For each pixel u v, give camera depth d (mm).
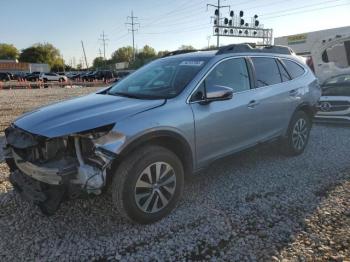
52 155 2982
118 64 92875
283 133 5145
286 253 2881
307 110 5660
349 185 4293
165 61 4582
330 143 6406
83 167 2914
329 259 2797
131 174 3109
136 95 3867
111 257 2869
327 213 3553
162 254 2904
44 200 2934
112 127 3016
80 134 2949
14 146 3223
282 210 3648
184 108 3559
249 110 4328
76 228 3309
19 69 73750
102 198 3928
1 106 13289
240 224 3367
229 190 4191
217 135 3912
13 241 3088
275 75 5020
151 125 3203
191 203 3830
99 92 4398
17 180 3355
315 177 4602
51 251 2943
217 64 4098
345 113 7746
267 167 5031
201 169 3879
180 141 3496
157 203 3375
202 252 2928
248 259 2814
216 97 3676
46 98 17344
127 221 3416
